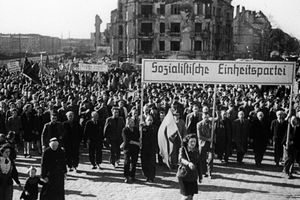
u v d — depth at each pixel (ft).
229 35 308.81
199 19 276.82
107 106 66.95
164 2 278.67
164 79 47.24
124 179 46.03
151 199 38.78
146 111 55.31
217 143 53.42
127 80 149.48
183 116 62.75
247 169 51.52
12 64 160.66
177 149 40.73
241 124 53.36
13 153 37.47
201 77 47.03
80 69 137.69
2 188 32.94
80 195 40.01
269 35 344.28
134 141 44.42
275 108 62.34
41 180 33.94
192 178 33.01
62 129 46.73
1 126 56.08
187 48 278.46
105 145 64.34
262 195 40.81
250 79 47.32
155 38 281.33
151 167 44.70
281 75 47.50
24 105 62.34
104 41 501.15
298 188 43.57
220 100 81.10
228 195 40.47
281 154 52.90
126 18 295.48
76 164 48.91
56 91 87.81
